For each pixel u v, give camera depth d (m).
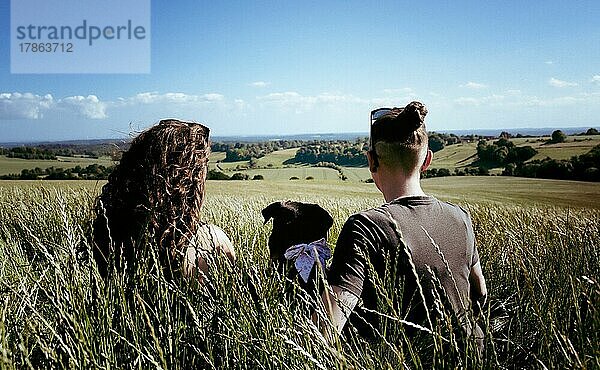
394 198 2.51
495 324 2.51
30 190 8.16
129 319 1.96
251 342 1.90
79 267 2.15
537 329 2.28
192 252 2.59
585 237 4.15
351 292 2.19
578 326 2.06
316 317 2.09
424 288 2.26
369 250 2.24
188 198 2.62
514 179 48.81
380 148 2.50
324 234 2.61
